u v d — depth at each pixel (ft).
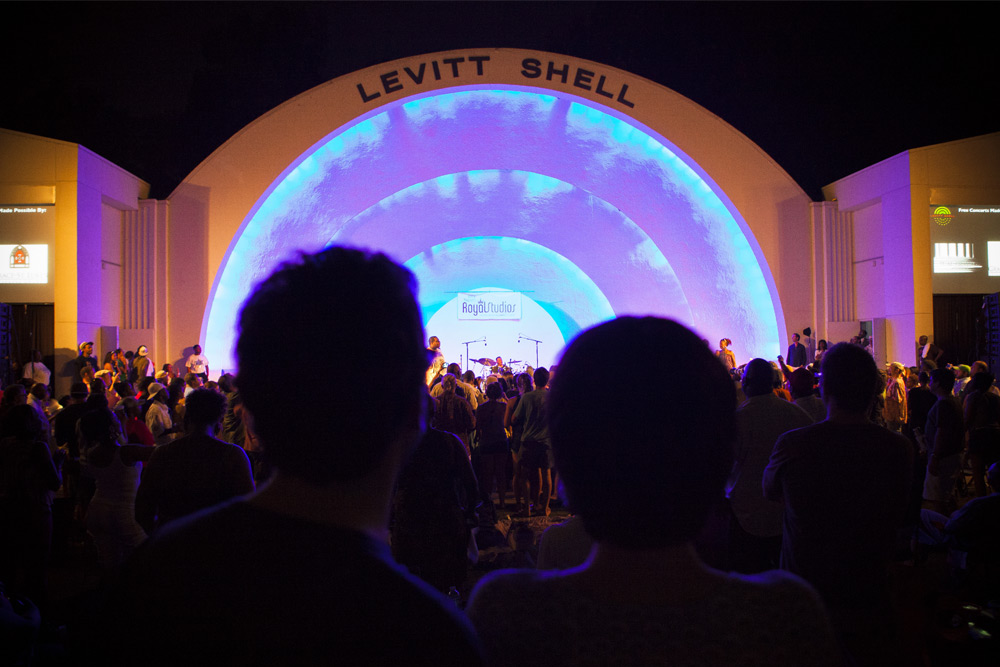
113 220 51.34
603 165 61.98
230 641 2.78
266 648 2.76
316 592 2.87
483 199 74.43
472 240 86.69
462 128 58.39
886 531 9.37
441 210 75.00
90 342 45.73
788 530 9.96
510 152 62.95
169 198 52.54
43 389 30.63
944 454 23.48
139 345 51.52
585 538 6.79
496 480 33.53
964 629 10.72
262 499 3.24
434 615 2.97
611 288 85.76
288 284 3.39
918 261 48.52
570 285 94.02
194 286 52.60
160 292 52.47
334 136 53.36
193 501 12.57
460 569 14.58
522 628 3.51
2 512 17.66
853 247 55.67
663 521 3.43
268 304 3.35
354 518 3.25
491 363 85.97
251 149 52.90
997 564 14.01
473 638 3.05
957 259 49.08
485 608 3.65
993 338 45.96
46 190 45.09
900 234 49.90
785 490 9.89
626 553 3.55
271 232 58.29
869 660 9.22
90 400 23.17
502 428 33.01
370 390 3.23
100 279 47.34
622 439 3.51
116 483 17.12
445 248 87.71
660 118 53.67
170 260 52.49
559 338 104.32
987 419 25.90
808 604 3.55
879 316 53.06
